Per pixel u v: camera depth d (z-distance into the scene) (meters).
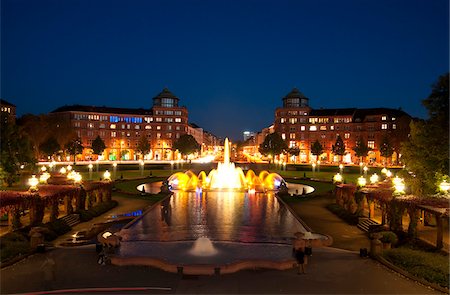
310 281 23.67
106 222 45.22
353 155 166.88
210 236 37.25
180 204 58.22
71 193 47.16
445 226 40.34
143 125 184.12
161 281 23.44
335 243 36.88
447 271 25.31
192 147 163.62
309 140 173.75
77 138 144.12
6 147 52.91
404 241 35.25
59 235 39.81
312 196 67.00
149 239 35.81
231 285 22.84
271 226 42.16
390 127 159.38
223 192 73.31
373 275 24.88
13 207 36.16
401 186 40.66
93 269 25.67
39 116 135.12
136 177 96.62
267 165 136.12
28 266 26.20
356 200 47.56
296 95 177.00
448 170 39.06
